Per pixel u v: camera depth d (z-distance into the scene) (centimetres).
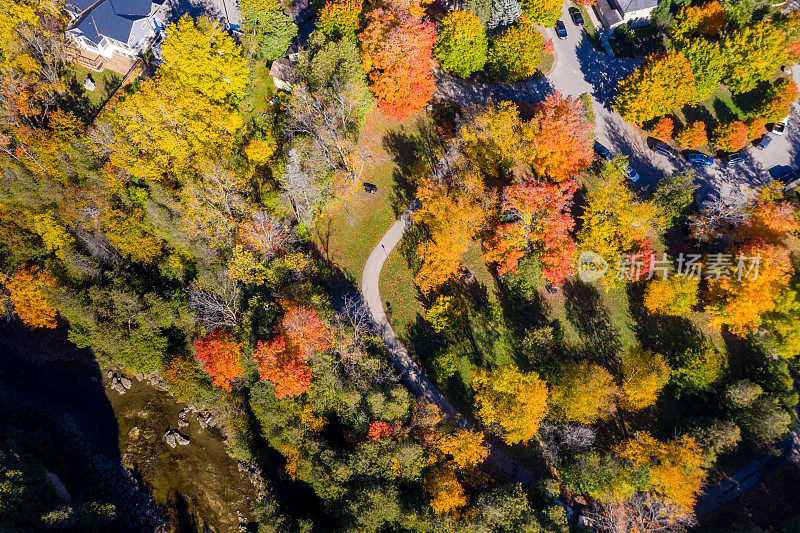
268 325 6353
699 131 7656
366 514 5525
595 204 6950
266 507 6347
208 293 6812
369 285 7338
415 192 7712
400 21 6825
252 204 6956
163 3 8150
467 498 5866
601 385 6341
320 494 5969
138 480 7088
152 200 6800
